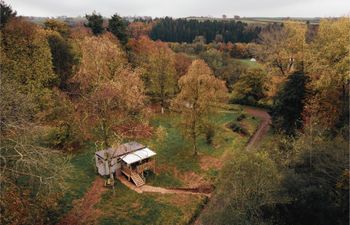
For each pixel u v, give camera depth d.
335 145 25.91
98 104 30.98
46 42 45.47
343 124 32.69
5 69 38.06
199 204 31.95
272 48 59.53
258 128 54.88
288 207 24.05
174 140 47.59
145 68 59.94
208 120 42.91
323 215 22.69
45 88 41.81
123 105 32.09
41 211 24.58
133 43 78.75
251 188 23.33
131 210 30.28
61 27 69.81
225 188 25.58
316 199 22.70
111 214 29.39
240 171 24.36
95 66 33.59
